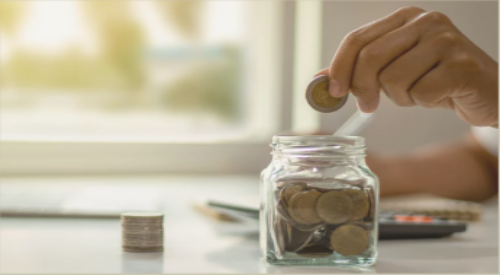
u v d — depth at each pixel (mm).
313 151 524
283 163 537
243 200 815
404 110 1783
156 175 1812
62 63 1784
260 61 1889
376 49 599
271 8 1865
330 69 607
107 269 508
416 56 606
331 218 522
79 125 1809
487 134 1390
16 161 1746
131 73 1813
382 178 1281
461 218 894
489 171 1416
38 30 1760
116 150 1791
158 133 1848
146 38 1809
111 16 1785
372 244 531
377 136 1789
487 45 1771
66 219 874
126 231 601
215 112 1873
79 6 1771
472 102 680
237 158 1852
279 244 523
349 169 530
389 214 773
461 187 1348
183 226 816
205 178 1732
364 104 639
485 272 512
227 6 1851
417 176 1319
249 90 1893
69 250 608
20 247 626
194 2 1824
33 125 1787
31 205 936
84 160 1781
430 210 898
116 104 1820
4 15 1740
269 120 1898
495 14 1768
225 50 1858
